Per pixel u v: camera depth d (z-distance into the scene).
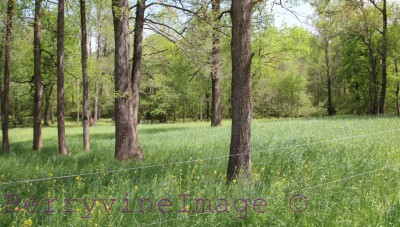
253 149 9.67
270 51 28.30
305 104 58.12
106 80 25.34
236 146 6.79
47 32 19.03
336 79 53.69
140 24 11.99
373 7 31.88
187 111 66.62
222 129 20.83
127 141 11.02
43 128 37.91
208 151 10.45
